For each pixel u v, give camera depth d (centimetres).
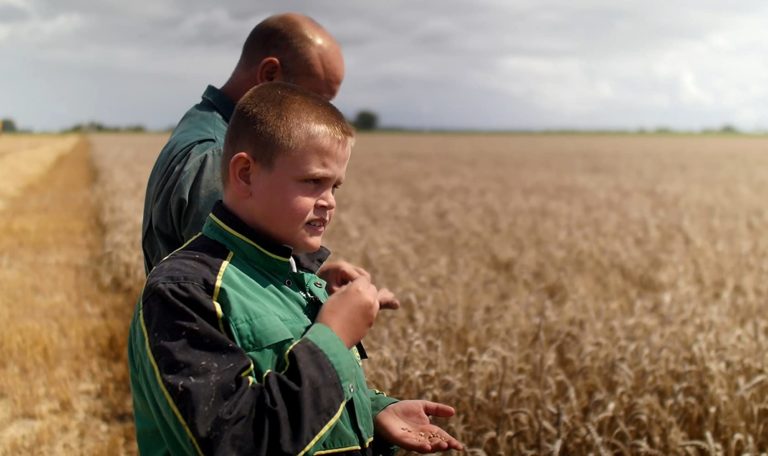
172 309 167
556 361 552
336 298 180
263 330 172
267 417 158
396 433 193
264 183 178
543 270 1066
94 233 1485
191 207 225
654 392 504
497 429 425
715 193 2630
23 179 2830
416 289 800
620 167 4469
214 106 249
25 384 611
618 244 1265
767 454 420
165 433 172
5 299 876
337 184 188
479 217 1755
